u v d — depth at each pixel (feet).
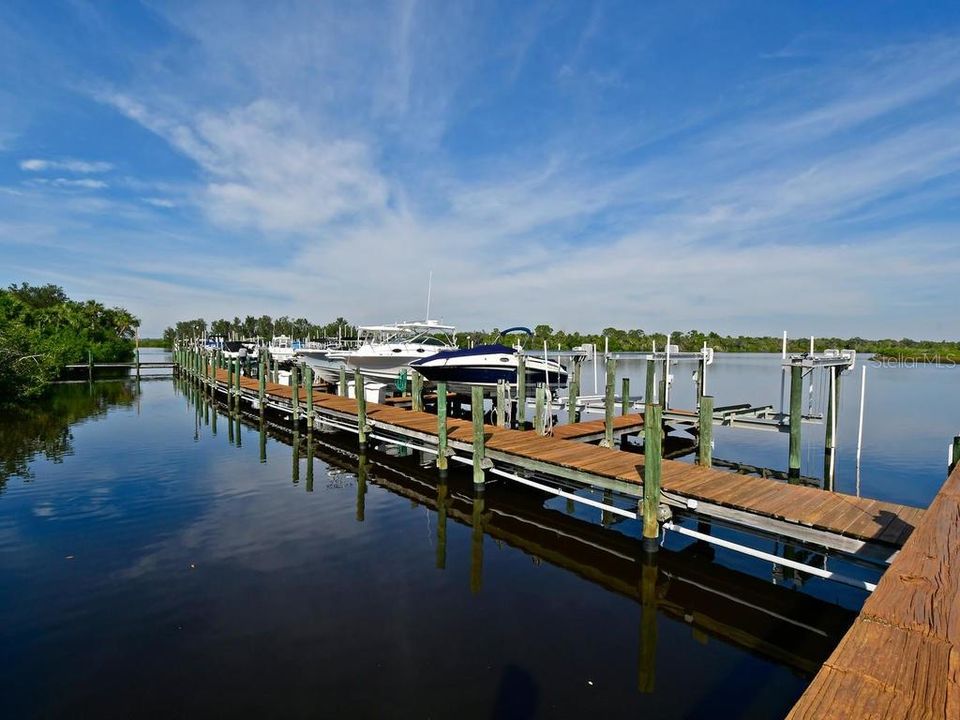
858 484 39.06
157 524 28.55
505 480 38.04
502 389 49.67
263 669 15.62
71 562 23.44
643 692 14.82
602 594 21.08
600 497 35.35
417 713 13.75
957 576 12.44
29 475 39.19
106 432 58.44
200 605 19.56
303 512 31.09
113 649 16.61
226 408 80.59
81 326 174.60
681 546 26.16
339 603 19.88
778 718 13.80
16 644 16.87
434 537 27.40
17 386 78.74
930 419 69.51
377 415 48.32
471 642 17.28
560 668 15.92
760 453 51.03
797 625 18.93
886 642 9.73
